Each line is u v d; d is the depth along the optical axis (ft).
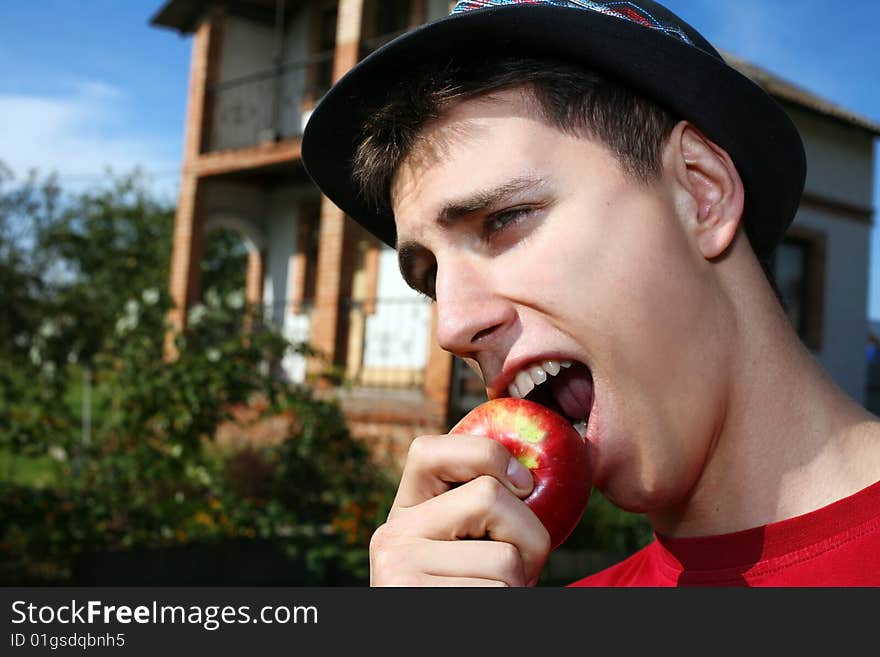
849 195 51.08
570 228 4.07
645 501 4.24
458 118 4.24
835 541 3.94
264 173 51.55
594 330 4.03
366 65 4.50
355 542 22.53
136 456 22.20
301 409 24.17
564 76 4.18
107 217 72.49
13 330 50.88
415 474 3.95
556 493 4.11
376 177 4.83
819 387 4.31
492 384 4.44
